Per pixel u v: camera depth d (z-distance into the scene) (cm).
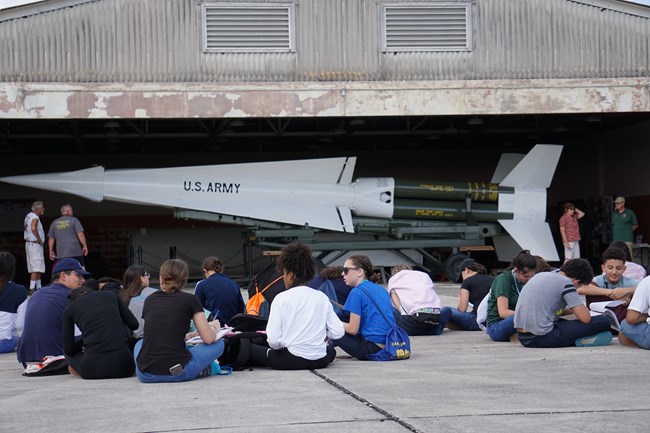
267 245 2080
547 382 629
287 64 1819
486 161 2891
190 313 685
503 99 1844
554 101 1859
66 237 1767
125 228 2652
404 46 1855
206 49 1792
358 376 684
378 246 2128
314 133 2286
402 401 556
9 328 977
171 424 495
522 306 863
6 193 2605
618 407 523
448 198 2188
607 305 900
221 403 566
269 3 1811
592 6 1888
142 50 1767
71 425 502
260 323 768
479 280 1107
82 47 1742
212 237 2672
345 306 802
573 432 453
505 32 1878
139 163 2755
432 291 1055
